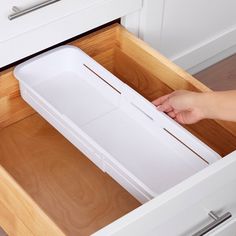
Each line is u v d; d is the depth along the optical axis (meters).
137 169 1.42
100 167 1.38
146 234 1.15
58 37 1.47
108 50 1.63
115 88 1.52
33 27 1.41
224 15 1.87
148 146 1.47
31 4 1.38
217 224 1.27
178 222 1.21
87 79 1.59
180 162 1.44
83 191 1.41
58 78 1.59
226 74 2.05
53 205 1.38
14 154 1.47
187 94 1.35
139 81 1.62
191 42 1.84
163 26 1.70
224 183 1.22
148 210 1.10
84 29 1.51
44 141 1.50
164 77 1.53
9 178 1.22
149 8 1.60
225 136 1.43
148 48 1.53
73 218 1.36
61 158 1.47
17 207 1.27
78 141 1.40
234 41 1.98
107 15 1.53
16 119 1.55
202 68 2.05
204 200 1.22
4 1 1.33
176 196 1.13
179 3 1.68
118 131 1.50
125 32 1.57
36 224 1.22
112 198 1.41
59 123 1.44
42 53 1.54
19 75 1.48
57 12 1.42
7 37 1.38
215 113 1.32
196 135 1.52
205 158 1.38
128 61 1.62
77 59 1.58
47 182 1.43
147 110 1.47
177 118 1.44
